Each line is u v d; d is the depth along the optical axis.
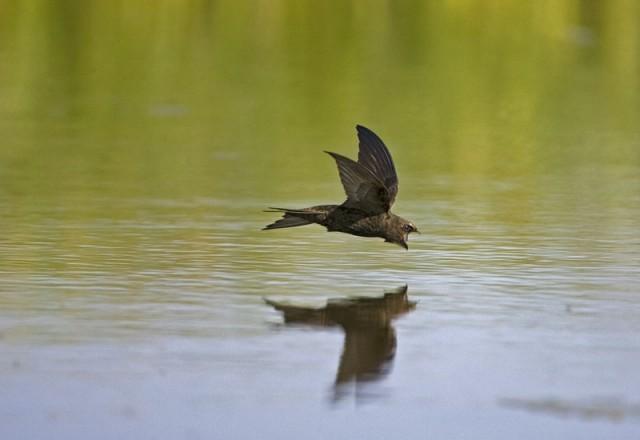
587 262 14.93
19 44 29.42
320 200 19.12
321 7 31.53
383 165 12.94
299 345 11.45
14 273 13.95
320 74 28.94
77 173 20.86
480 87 28.69
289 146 23.72
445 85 28.59
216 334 11.70
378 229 12.72
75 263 14.50
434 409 9.91
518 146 24.19
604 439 9.34
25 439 9.25
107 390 10.20
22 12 30.17
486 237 16.42
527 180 21.05
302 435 9.42
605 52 30.98
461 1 31.81
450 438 9.35
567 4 32.31
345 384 10.39
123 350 11.16
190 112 26.20
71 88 27.66
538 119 26.62
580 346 11.45
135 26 30.42
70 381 10.37
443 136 24.88
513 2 32.28
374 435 9.45
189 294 13.16
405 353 11.23
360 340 11.57
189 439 9.31
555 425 9.60
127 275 13.96
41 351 11.09
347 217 12.65
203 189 19.78
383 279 13.96
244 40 30.36
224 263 14.68
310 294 13.26
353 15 31.42
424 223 17.38
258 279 13.89
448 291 13.47
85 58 29.17
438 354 11.22
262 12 31.20
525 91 28.52
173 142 23.80
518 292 13.41
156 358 10.98
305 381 10.49
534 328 12.01
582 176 21.44
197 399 10.05
